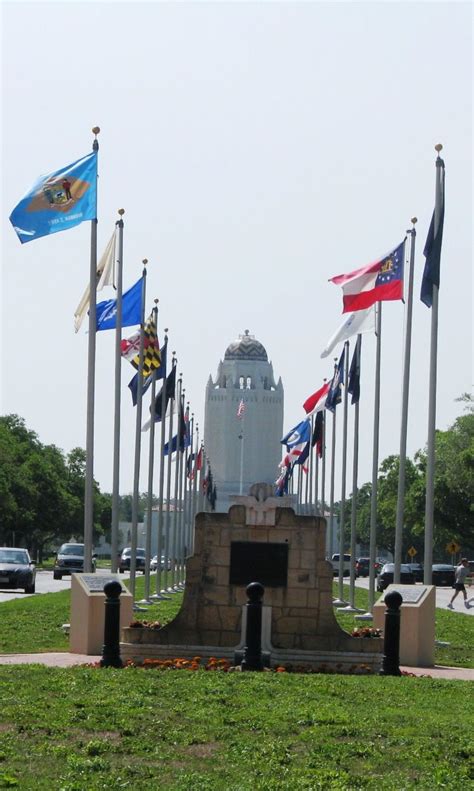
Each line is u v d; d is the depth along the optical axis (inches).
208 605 1625.2
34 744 974.4
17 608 2832.2
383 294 2532.0
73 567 5511.8
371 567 3093.0
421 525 7495.1
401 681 1429.6
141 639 1617.9
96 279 2407.7
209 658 1598.2
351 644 1609.3
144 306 2950.3
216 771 903.7
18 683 1273.4
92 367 2380.7
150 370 3198.8
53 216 2345.0
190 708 1149.7
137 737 1013.2
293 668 1555.1
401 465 2576.3
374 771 918.4
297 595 1625.2
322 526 1632.6
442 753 978.1
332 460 4399.6
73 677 1334.9
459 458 6314.0
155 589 4549.7
